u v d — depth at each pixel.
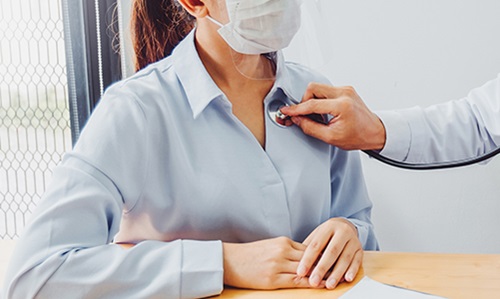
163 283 0.56
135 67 0.86
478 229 1.28
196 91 0.69
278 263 0.59
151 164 0.66
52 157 1.41
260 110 0.74
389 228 1.32
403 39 1.24
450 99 1.25
